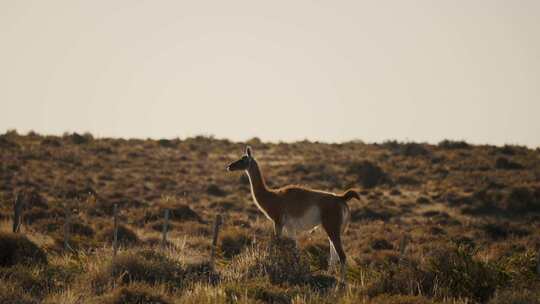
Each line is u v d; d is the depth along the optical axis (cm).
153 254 6419
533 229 13050
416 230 12644
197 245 9319
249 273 6194
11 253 6431
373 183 17212
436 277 5616
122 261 5912
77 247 8456
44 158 17975
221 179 17338
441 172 18288
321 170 18262
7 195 13238
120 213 12194
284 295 5341
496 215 14450
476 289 5566
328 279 6259
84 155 18912
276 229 7206
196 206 14388
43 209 11494
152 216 12125
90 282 5572
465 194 15800
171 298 5116
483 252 10256
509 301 5084
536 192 15212
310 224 7162
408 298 5034
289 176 17762
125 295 5000
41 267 6153
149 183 16525
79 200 13612
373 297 5319
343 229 7219
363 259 8300
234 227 10512
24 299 4834
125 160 18850
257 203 7312
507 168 18538
